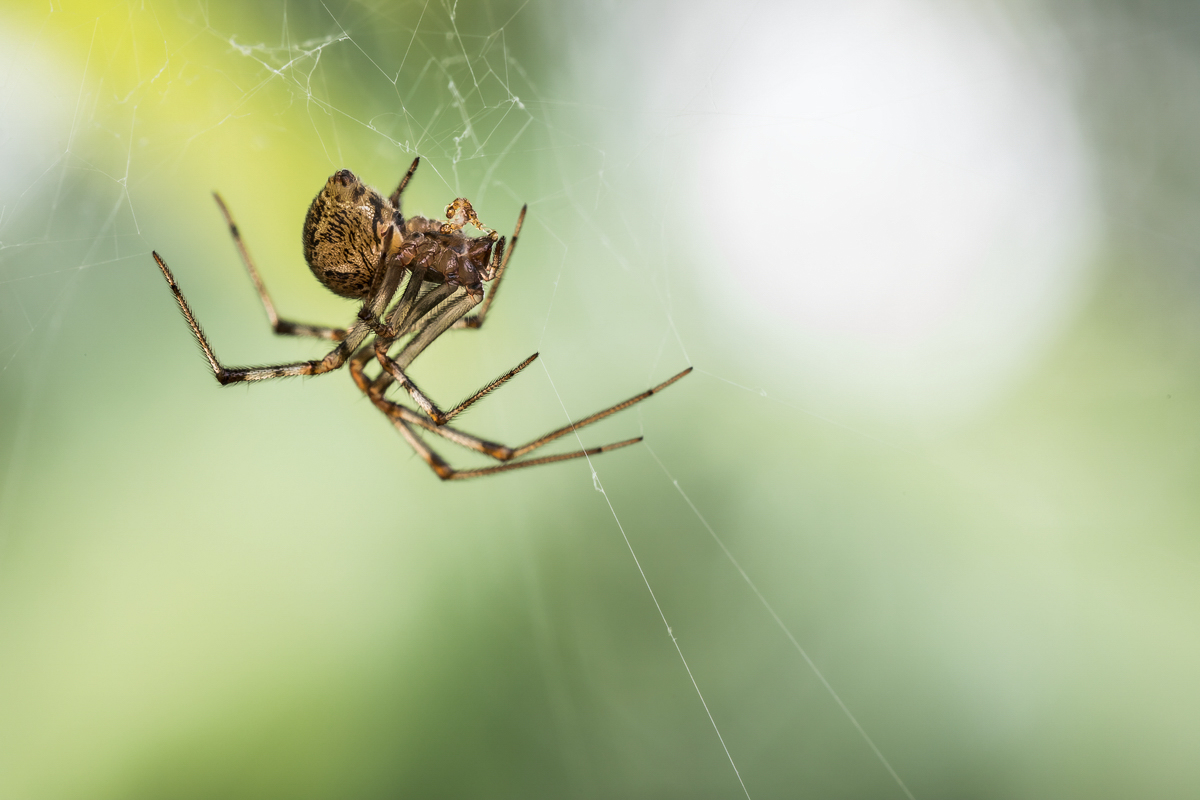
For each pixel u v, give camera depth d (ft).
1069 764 0.43
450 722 0.43
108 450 0.43
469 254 0.41
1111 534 0.43
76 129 0.43
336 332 0.43
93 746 0.43
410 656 0.43
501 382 0.41
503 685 0.43
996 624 0.43
